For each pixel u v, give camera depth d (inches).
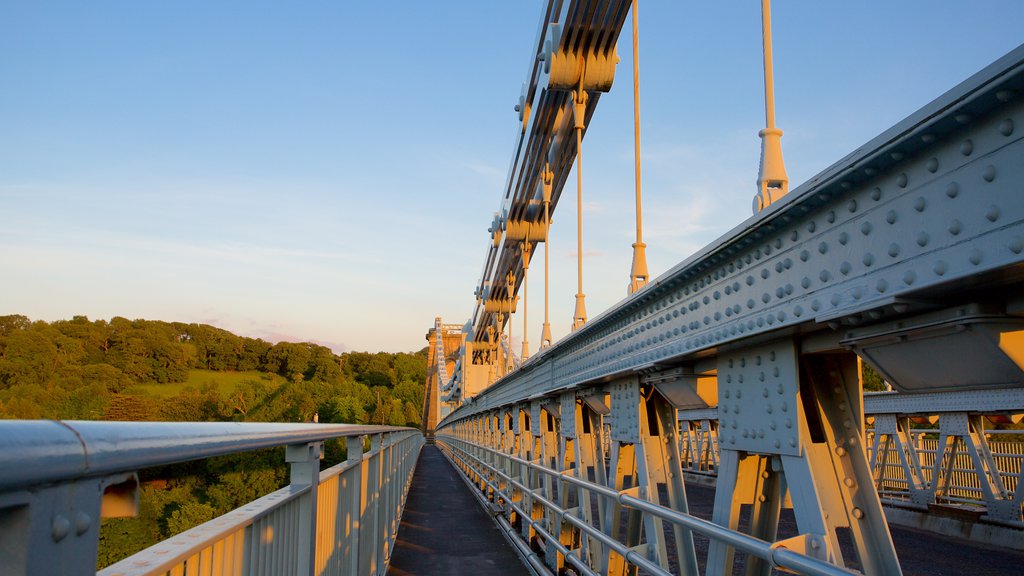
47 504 31.2
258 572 83.7
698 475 735.7
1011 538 337.4
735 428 130.8
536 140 563.8
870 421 512.1
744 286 119.2
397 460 389.1
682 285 149.9
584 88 407.8
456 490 634.2
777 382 115.6
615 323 207.8
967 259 71.2
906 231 80.4
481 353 1226.6
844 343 100.0
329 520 139.1
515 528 367.2
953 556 315.9
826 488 110.8
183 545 59.3
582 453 260.1
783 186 119.2
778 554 93.6
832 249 94.3
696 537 379.9
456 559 308.3
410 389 4495.6
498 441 569.9
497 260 895.7
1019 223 65.1
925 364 91.4
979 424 378.6
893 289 81.8
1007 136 67.3
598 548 224.2
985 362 83.4
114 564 51.4
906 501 431.8
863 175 86.2
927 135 74.8
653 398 190.7
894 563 107.5
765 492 132.9
